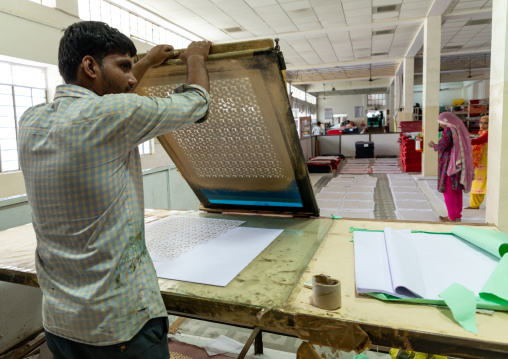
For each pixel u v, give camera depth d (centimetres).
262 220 183
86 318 82
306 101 2219
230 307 95
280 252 133
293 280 108
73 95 84
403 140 920
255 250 135
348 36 1005
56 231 82
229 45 120
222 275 112
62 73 88
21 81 503
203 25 852
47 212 82
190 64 115
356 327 82
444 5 730
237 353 196
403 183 710
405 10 778
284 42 1049
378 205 530
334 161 930
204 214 202
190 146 174
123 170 85
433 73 796
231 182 187
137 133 81
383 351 175
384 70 1692
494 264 111
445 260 116
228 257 128
